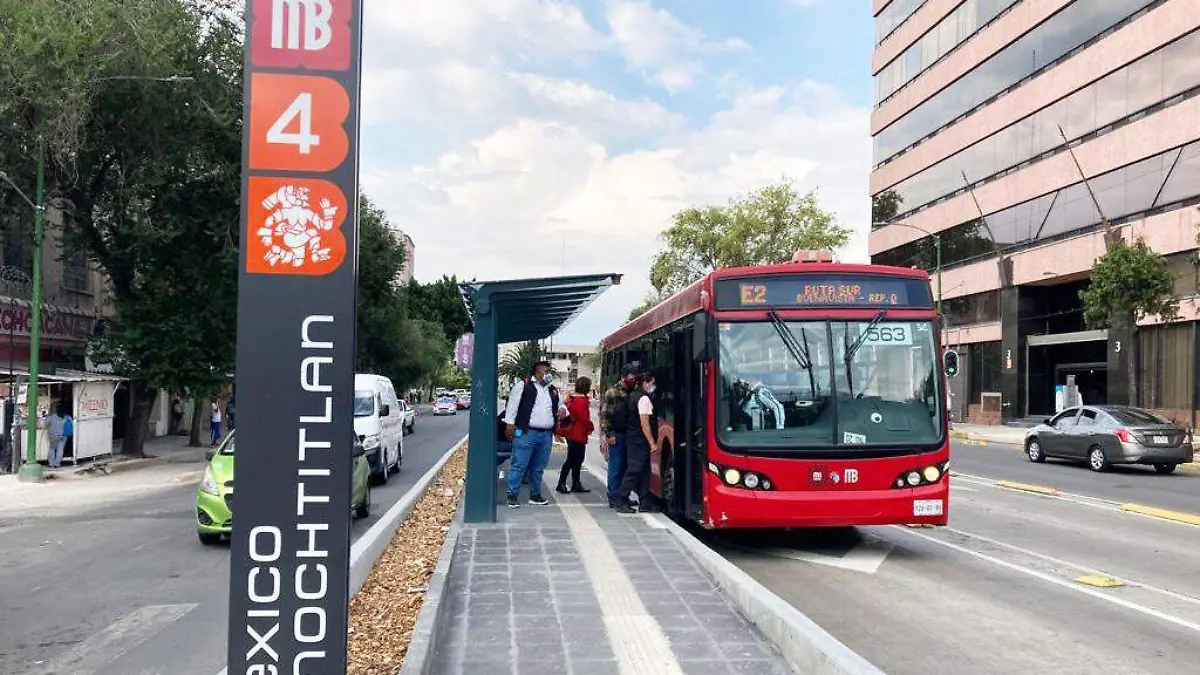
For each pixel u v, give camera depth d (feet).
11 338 80.64
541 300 45.98
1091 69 120.98
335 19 13.51
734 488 31.04
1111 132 116.67
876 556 33.14
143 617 25.93
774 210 174.40
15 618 25.93
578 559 29.12
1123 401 113.29
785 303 32.58
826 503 30.68
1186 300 102.73
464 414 241.35
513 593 24.64
